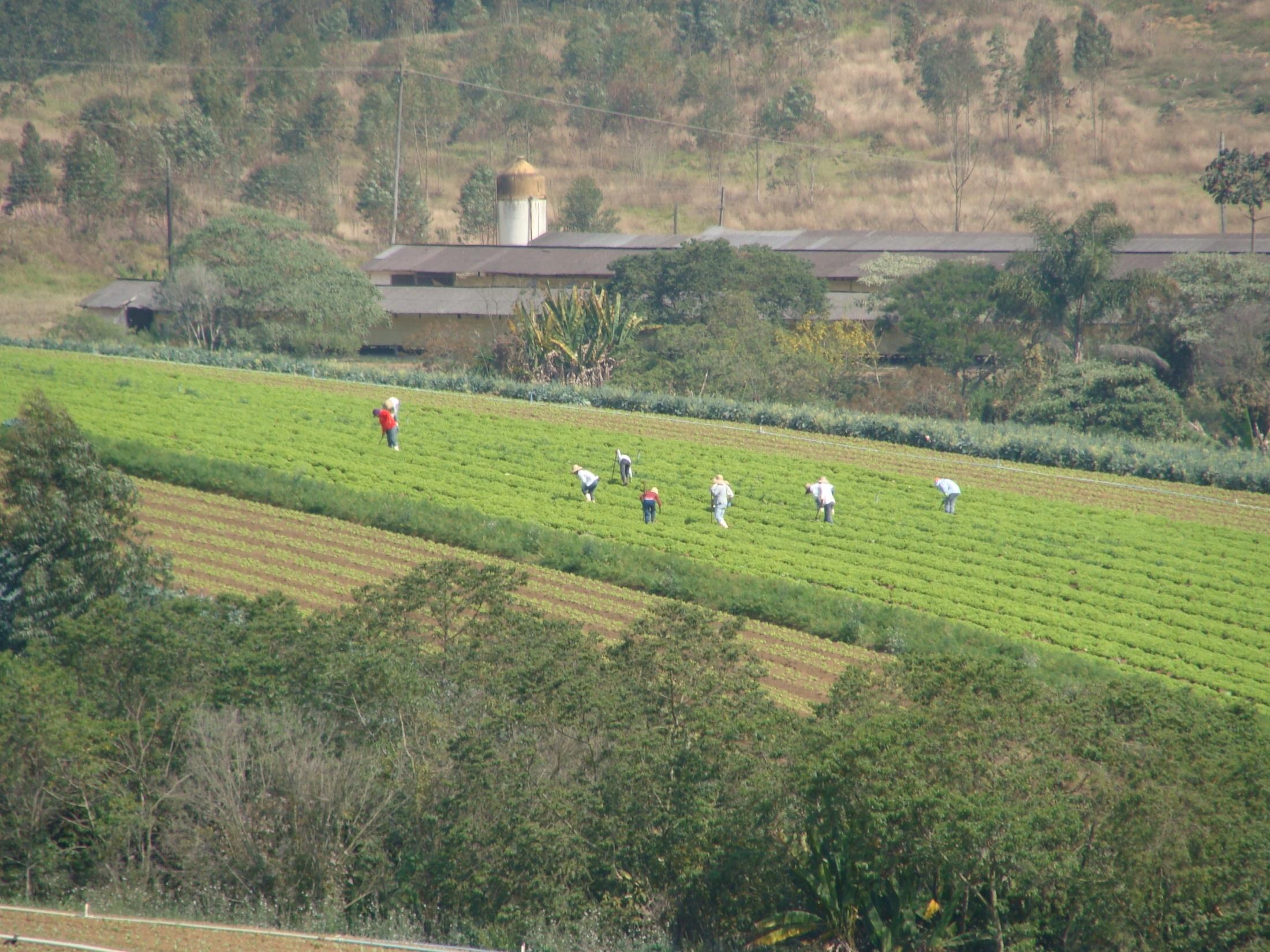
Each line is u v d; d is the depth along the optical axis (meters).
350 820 54.12
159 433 134.88
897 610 94.94
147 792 55.50
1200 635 96.81
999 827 46.66
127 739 56.59
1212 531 127.19
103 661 59.97
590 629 89.38
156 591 79.06
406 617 70.25
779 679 83.19
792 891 52.91
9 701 53.44
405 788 54.97
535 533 107.25
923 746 49.00
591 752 55.44
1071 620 98.06
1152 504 138.50
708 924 53.00
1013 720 51.84
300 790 53.12
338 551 103.38
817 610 93.94
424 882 52.69
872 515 125.19
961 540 117.31
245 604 66.75
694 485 131.88
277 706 57.44
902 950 49.97
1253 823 48.09
